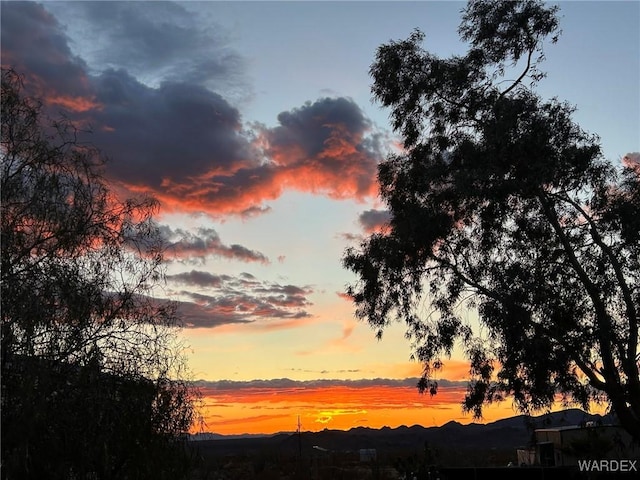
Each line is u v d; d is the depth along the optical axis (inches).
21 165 428.1
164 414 461.1
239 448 3484.3
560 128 725.3
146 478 441.4
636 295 715.4
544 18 771.4
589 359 716.7
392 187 845.8
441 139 800.3
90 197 447.8
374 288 848.9
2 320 382.3
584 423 815.7
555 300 711.1
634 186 737.0
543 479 1007.0
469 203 778.2
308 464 2861.7
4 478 369.1
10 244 395.2
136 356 453.4
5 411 375.2
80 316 414.0
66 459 403.5
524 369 736.3
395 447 4402.1
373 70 844.0
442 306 829.8
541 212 761.6
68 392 407.8
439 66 803.4
